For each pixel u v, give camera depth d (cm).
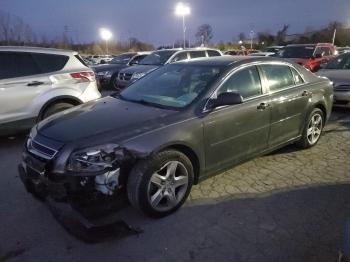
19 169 360
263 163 490
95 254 301
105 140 316
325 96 548
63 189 303
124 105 406
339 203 376
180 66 468
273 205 374
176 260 292
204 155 379
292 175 450
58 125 353
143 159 326
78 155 304
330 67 942
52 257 298
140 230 331
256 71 448
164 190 348
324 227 332
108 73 1408
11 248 311
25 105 589
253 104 425
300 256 292
